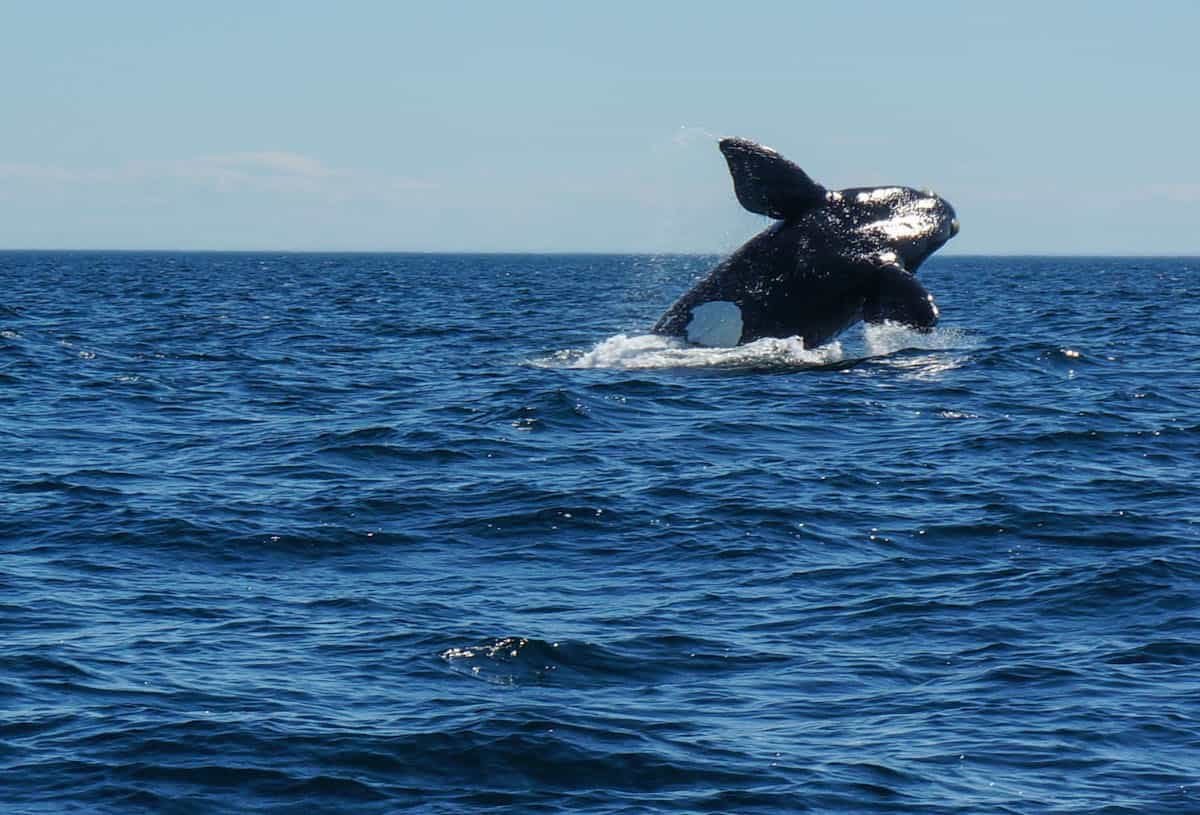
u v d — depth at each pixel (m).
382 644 20.36
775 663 19.92
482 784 15.80
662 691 18.81
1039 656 20.09
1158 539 26.16
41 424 38.88
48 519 27.38
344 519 27.45
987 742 17.12
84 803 15.19
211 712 17.62
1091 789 15.86
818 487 30.08
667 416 37.53
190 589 23.09
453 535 26.44
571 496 28.81
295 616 21.70
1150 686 18.88
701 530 26.69
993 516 27.73
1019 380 44.62
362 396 44.19
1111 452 34.03
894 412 38.28
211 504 28.55
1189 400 41.97
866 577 24.03
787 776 16.14
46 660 19.42
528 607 22.25
